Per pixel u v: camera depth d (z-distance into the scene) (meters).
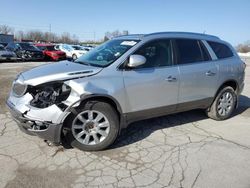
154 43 4.55
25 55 21.22
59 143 3.99
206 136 4.80
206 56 5.26
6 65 16.56
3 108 5.95
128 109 4.21
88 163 3.69
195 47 5.12
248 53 61.00
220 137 4.78
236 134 4.96
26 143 4.19
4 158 3.72
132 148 4.20
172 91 4.66
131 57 4.05
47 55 23.05
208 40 5.42
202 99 5.20
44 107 3.67
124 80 4.09
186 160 3.88
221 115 5.66
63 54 23.58
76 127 3.87
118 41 4.80
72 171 3.48
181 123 5.41
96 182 3.27
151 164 3.74
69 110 3.68
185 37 5.03
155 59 4.50
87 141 3.96
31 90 3.81
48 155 3.85
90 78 3.85
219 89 5.52
